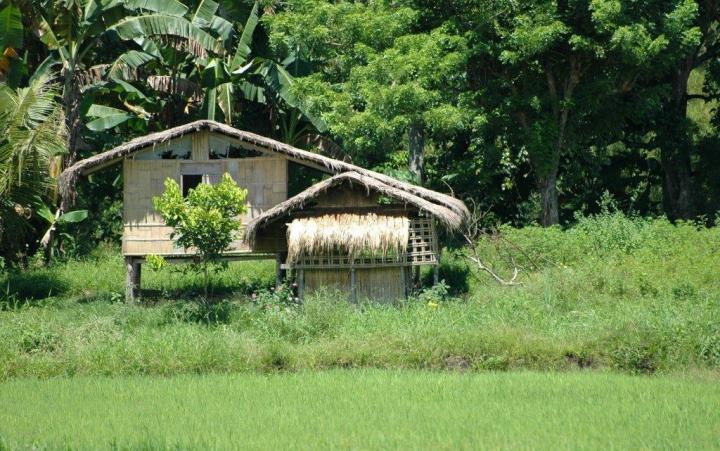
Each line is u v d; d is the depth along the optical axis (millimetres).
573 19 62406
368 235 49281
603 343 39219
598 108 65625
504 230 61594
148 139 53062
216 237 47625
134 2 59938
